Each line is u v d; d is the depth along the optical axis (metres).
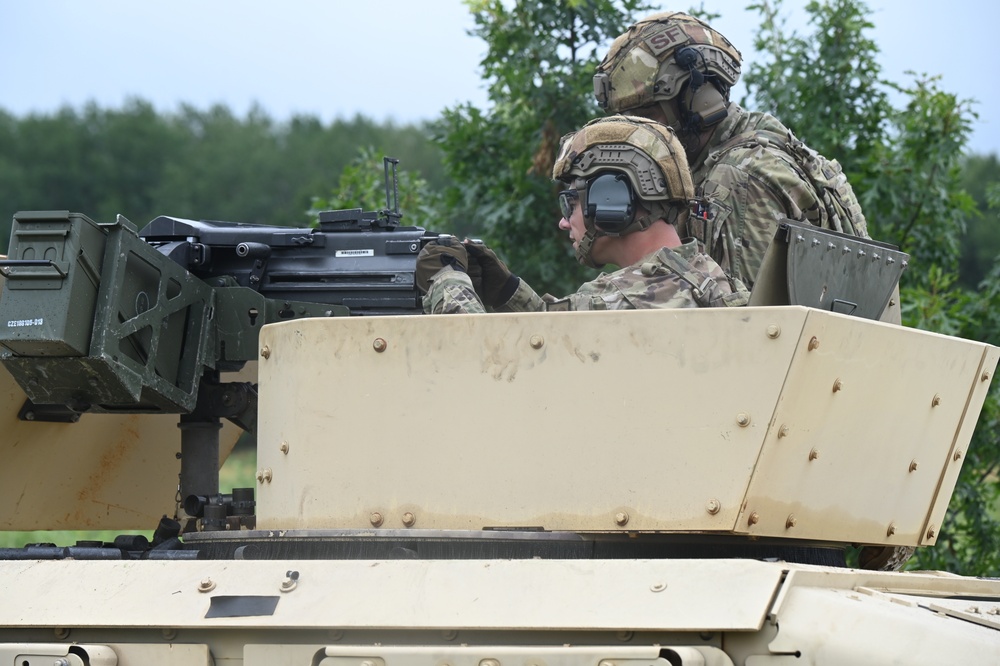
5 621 4.21
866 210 10.76
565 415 4.34
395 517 4.47
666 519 4.25
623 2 11.18
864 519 4.76
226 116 48.88
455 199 11.59
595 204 4.86
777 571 3.80
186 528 5.80
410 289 5.66
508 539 4.34
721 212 5.48
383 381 4.52
